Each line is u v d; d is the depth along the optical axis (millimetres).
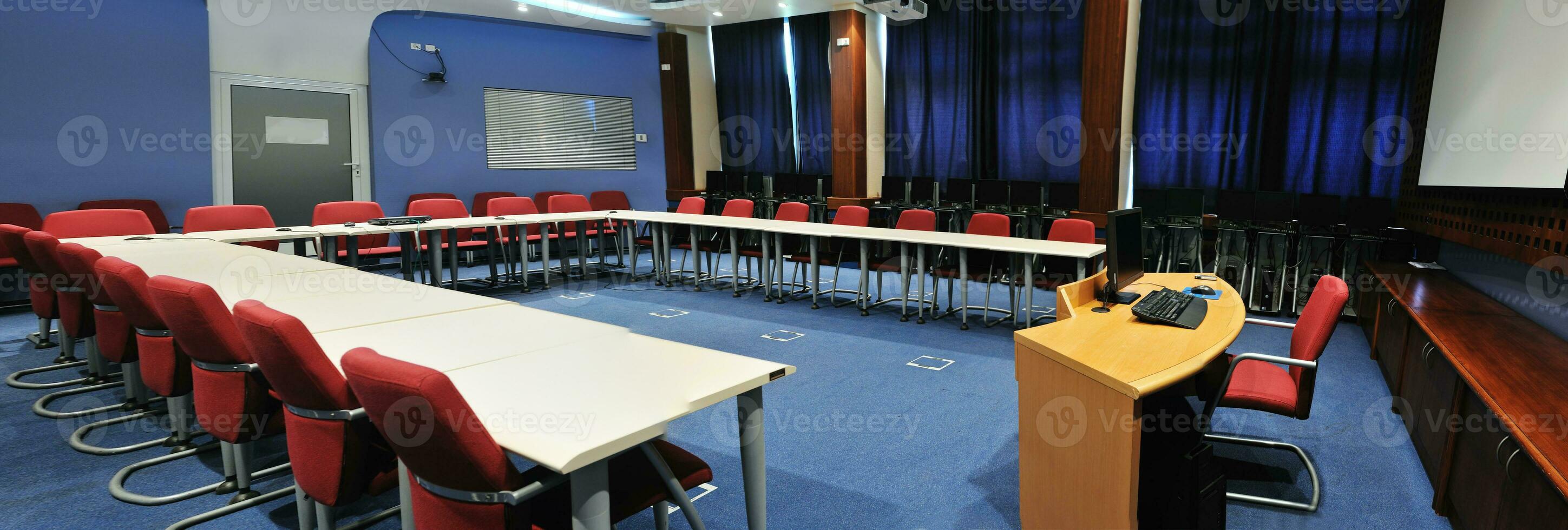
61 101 5777
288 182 7078
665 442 1837
